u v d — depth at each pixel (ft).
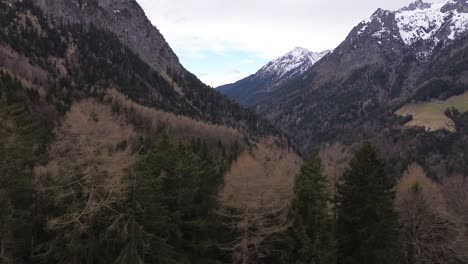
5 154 84.64
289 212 110.01
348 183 120.16
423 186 166.40
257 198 108.17
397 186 178.19
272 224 111.24
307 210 111.14
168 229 103.14
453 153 543.80
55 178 93.56
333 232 111.14
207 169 128.67
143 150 158.40
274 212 110.83
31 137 101.86
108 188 86.38
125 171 95.66
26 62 532.32
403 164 495.82
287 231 109.81
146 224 94.53
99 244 91.45
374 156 119.65
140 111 472.44
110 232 91.50
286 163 257.96
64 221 85.66
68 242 88.79
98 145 105.40
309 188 112.88
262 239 106.83
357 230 114.32
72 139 110.22
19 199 93.30
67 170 92.22
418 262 136.87
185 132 472.85
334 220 118.01
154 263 96.37
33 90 364.99
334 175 162.61
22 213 88.69
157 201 99.25
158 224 97.55
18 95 307.58
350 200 118.83
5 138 85.25
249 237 109.70
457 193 212.23
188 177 109.91
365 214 115.34
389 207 119.75
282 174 154.20
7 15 644.69
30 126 106.22
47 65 595.88
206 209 115.03
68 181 90.74
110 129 165.37
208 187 120.57
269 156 295.48
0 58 476.95
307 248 103.65
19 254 90.33
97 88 565.94
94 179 88.63
